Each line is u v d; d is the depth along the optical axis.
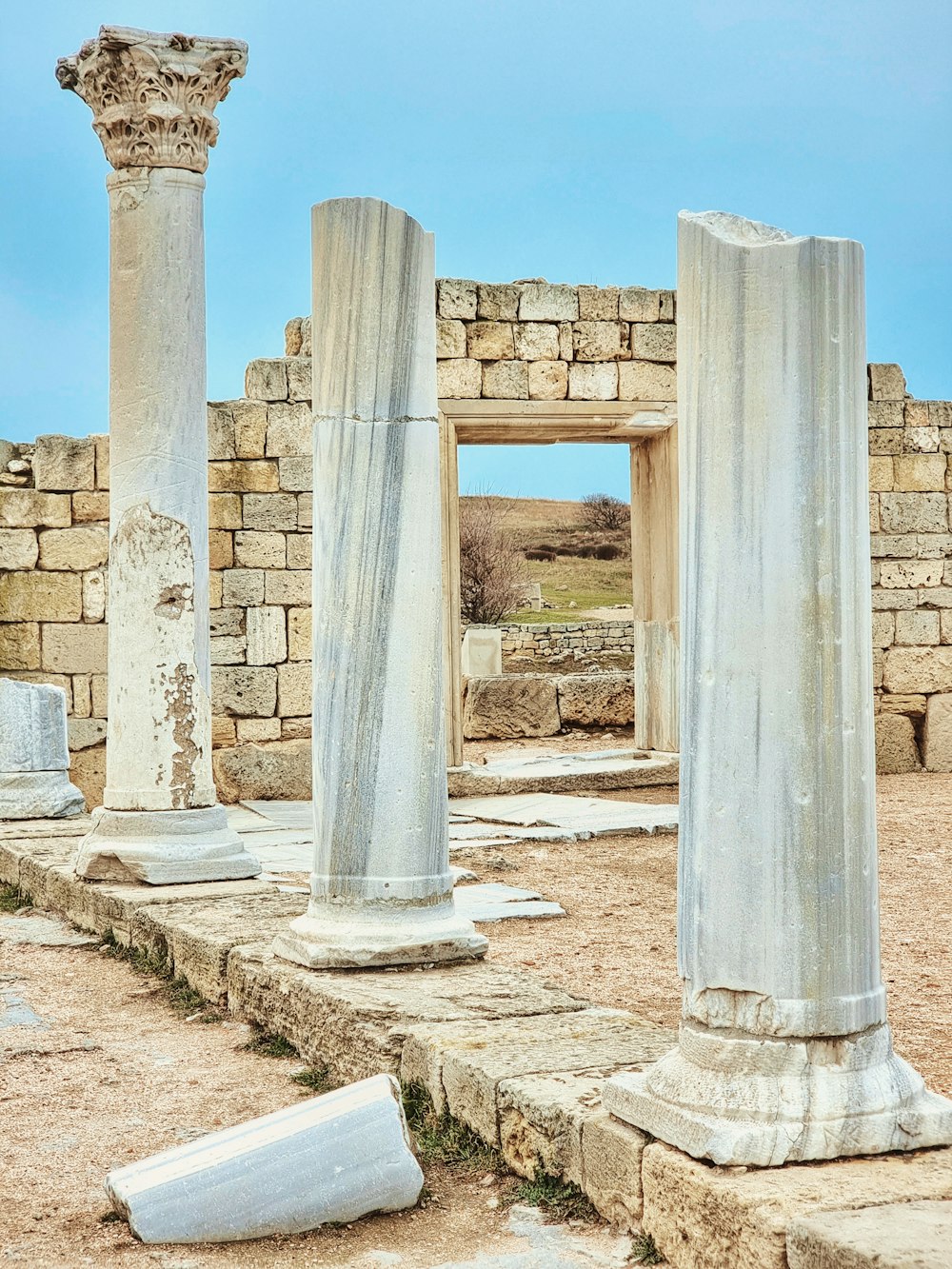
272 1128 4.83
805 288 4.23
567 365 17.34
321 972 6.89
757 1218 3.75
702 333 4.40
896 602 18.94
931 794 16.44
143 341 10.11
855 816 4.27
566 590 52.28
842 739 4.26
